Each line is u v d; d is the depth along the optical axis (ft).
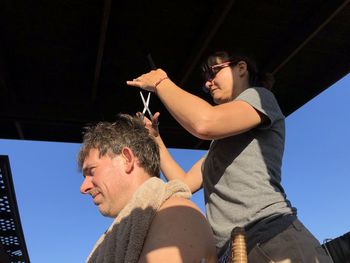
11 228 22.45
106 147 4.50
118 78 12.46
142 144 4.56
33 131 13.34
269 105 5.25
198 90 12.99
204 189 5.47
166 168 6.75
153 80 5.24
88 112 12.86
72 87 12.64
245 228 4.66
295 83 12.76
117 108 13.15
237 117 4.88
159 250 3.52
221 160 5.19
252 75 6.02
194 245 3.60
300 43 10.64
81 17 10.31
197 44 10.98
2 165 15.89
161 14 10.41
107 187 4.41
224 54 5.91
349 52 11.51
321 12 9.97
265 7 10.20
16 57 11.38
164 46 11.44
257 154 5.01
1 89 11.97
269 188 4.86
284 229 4.59
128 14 10.34
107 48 11.32
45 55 11.43
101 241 4.58
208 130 4.70
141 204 3.92
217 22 10.00
